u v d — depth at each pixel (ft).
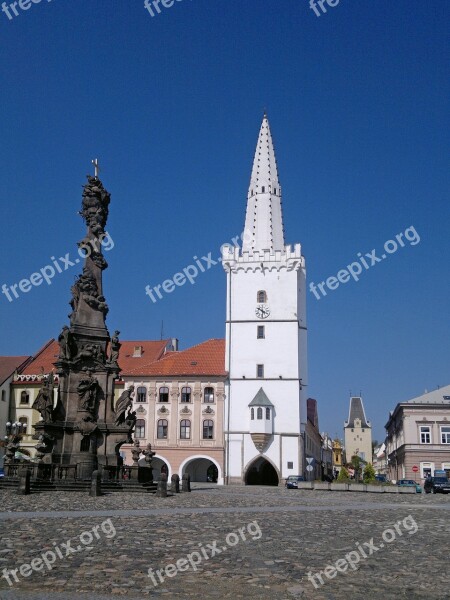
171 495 127.65
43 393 141.49
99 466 136.05
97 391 144.66
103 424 142.92
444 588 40.01
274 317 286.25
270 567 45.75
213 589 38.83
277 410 276.62
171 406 280.51
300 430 274.57
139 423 280.51
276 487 232.53
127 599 36.19
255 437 271.49
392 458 405.59
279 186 315.37
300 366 291.58
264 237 303.68
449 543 60.03
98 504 95.76
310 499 130.52
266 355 282.97
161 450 276.62
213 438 275.59
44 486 121.80
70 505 92.32
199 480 294.46
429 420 304.71
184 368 286.05
